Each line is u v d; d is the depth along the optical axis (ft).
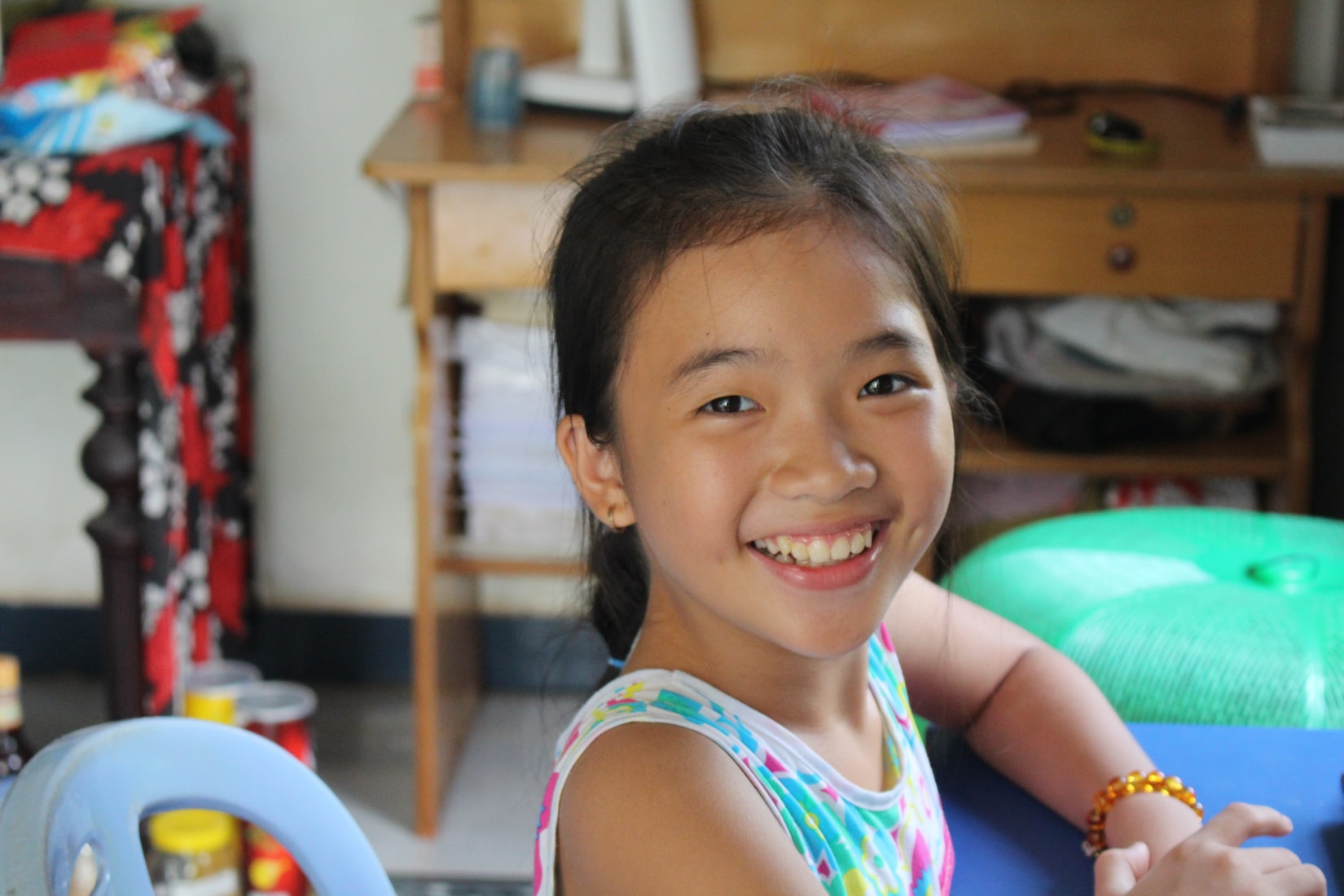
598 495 2.75
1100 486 7.30
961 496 3.40
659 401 2.43
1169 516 4.93
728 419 2.37
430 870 6.94
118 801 2.32
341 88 8.18
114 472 6.50
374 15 8.07
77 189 6.14
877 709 2.91
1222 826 2.46
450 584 7.50
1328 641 4.04
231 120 7.74
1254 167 6.32
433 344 6.77
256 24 8.10
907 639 3.37
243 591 8.26
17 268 6.19
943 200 2.90
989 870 2.80
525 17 7.80
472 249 6.50
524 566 7.36
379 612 8.89
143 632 6.76
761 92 3.70
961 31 7.82
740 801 2.29
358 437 8.68
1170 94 7.80
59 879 2.04
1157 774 2.97
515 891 6.79
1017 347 7.02
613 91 7.23
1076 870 2.82
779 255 2.37
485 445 7.28
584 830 2.31
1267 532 4.78
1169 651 4.06
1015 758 3.17
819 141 2.62
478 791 7.64
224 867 6.40
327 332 8.53
